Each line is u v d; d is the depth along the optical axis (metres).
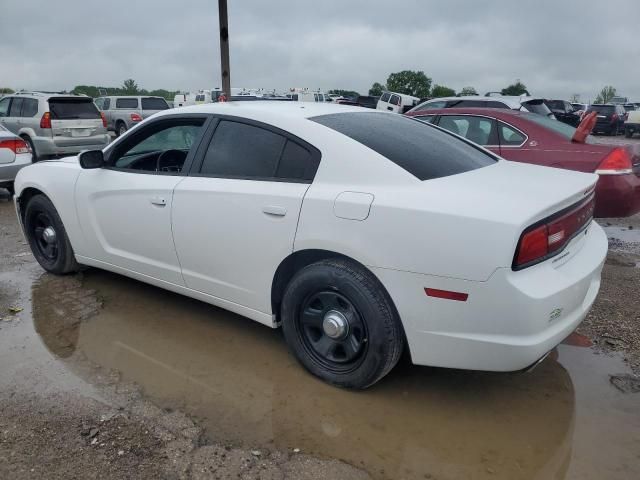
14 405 2.80
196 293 3.58
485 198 2.54
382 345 2.73
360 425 2.70
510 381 3.12
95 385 3.00
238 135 3.29
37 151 11.89
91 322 3.80
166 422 2.69
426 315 2.58
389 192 2.67
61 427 2.63
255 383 3.06
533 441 2.60
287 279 3.15
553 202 2.54
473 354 2.54
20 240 5.88
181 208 3.40
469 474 2.38
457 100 11.60
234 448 2.51
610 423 2.74
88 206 4.05
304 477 2.34
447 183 2.73
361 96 30.86
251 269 3.16
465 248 2.42
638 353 3.43
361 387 2.93
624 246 5.91
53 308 4.02
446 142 3.47
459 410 2.84
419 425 2.71
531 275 2.46
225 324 3.79
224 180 3.24
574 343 3.57
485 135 6.18
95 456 2.43
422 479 2.35
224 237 3.22
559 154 5.61
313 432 2.64
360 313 2.78
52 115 11.69
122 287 4.43
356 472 2.38
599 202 5.38
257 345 3.50
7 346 3.44
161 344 3.50
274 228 2.98
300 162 3.00
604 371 3.23
